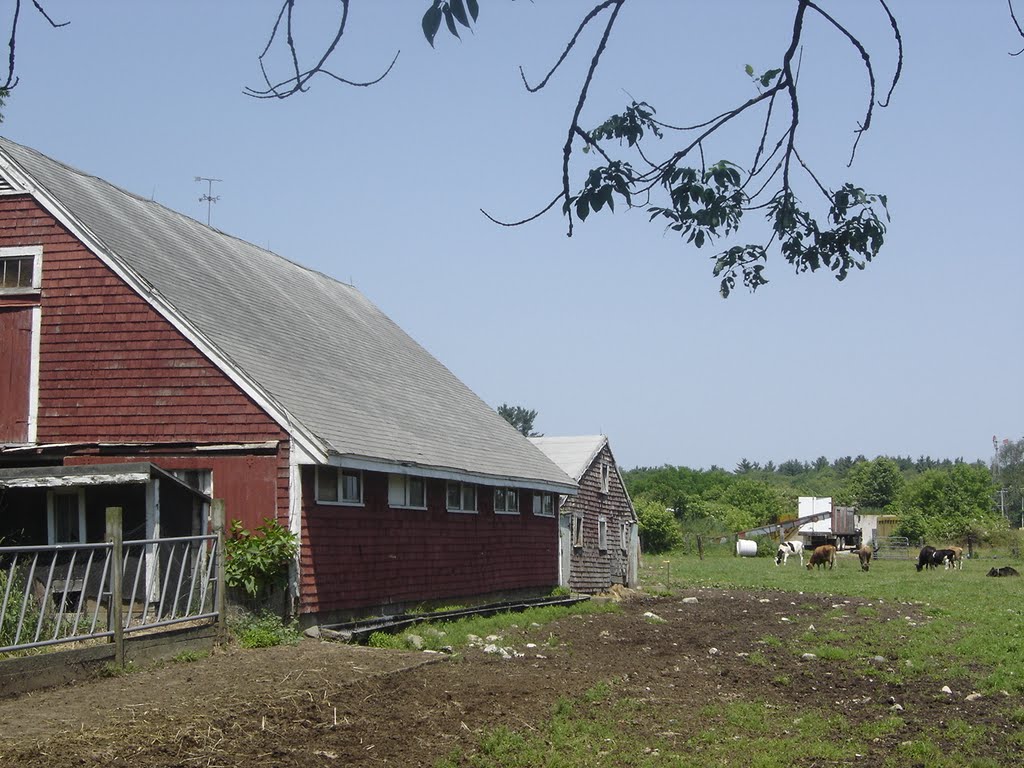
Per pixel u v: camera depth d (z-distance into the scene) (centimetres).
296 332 2481
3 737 1020
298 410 1984
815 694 1602
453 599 2573
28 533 1956
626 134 715
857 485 13662
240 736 1095
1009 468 16638
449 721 1253
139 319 2027
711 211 773
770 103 711
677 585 4331
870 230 813
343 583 2067
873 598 3559
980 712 1479
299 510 1930
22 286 2083
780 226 801
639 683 1628
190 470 1975
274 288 2712
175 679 1345
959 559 5775
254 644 1691
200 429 1980
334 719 1197
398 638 1942
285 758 1040
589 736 1241
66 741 1016
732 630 2481
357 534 2134
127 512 1939
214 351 1981
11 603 1405
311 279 3170
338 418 2128
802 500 8744
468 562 2670
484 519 2795
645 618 2731
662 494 10088
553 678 1593
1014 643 2175
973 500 10269
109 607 1404
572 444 3978
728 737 1271
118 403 2020
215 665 1465
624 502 4212
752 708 1445
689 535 8038
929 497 10412
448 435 2694
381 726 1197
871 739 1292
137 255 2119
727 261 905
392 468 2148
